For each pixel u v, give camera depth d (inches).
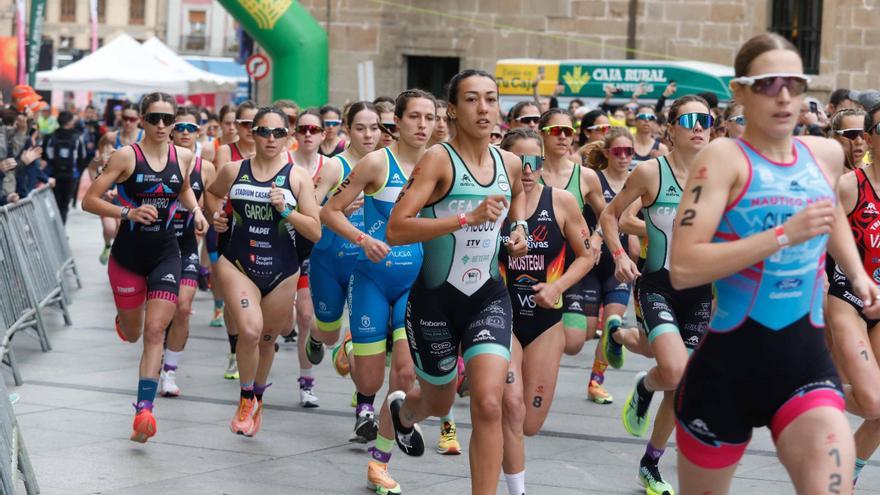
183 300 395.9
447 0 1229.7
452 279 238.7
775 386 182.9
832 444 174.9
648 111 532.7
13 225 475.5
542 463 323.9
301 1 1245.1
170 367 403.9
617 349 362.0
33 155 589.0
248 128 480.4
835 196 185.3
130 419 363.3
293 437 346.6
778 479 307.0
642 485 298.5
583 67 1059.9
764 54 177.9
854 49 1186.0
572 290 351.3
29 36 962.7
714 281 186.7
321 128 418.9
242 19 1059.9
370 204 311.1
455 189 235.5
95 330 541.6
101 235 983.6
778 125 176.9
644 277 307.6
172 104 347.3
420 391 257.8
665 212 304.0
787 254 179.9
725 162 179.0
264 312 336.2
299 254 395.5
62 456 316.2
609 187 413.1
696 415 187.2
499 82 1087.6
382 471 289.3
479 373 229.6
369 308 305.3
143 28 3075.8
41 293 515.5
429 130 306.2
